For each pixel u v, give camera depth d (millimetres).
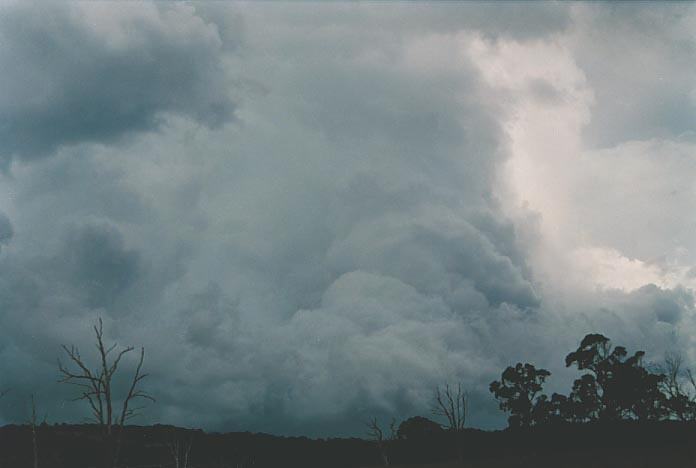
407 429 103938
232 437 118750
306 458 109188
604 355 93750
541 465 63688
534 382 98812
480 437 101938
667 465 55000
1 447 76938
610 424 89938
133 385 28516
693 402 86000
